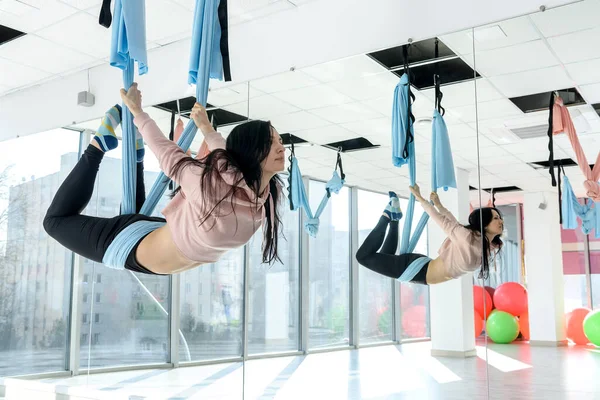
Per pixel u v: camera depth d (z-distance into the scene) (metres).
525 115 3.89
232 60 5.02
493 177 3.95
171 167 2.47
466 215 4.00
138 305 5.63
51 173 6.32
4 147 6.72
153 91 5.47
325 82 4.57
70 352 6.02
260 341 4.77
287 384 4.56
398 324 4.17
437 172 4.15
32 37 5.19
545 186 3.78
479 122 4.04
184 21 4.86
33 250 6.38
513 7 3.77
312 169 4.67
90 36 5.16
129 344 5.63
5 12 4.70
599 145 3.65
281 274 4.71
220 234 2.41
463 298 3.94
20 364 6.28
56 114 6.30
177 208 2.51
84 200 2.69
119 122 2.84
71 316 6.06
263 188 2.55
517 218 3.83
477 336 3.85
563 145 3.76
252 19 4.92
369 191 4.40
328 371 4.40
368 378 4.21
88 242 2.57
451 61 4.12
